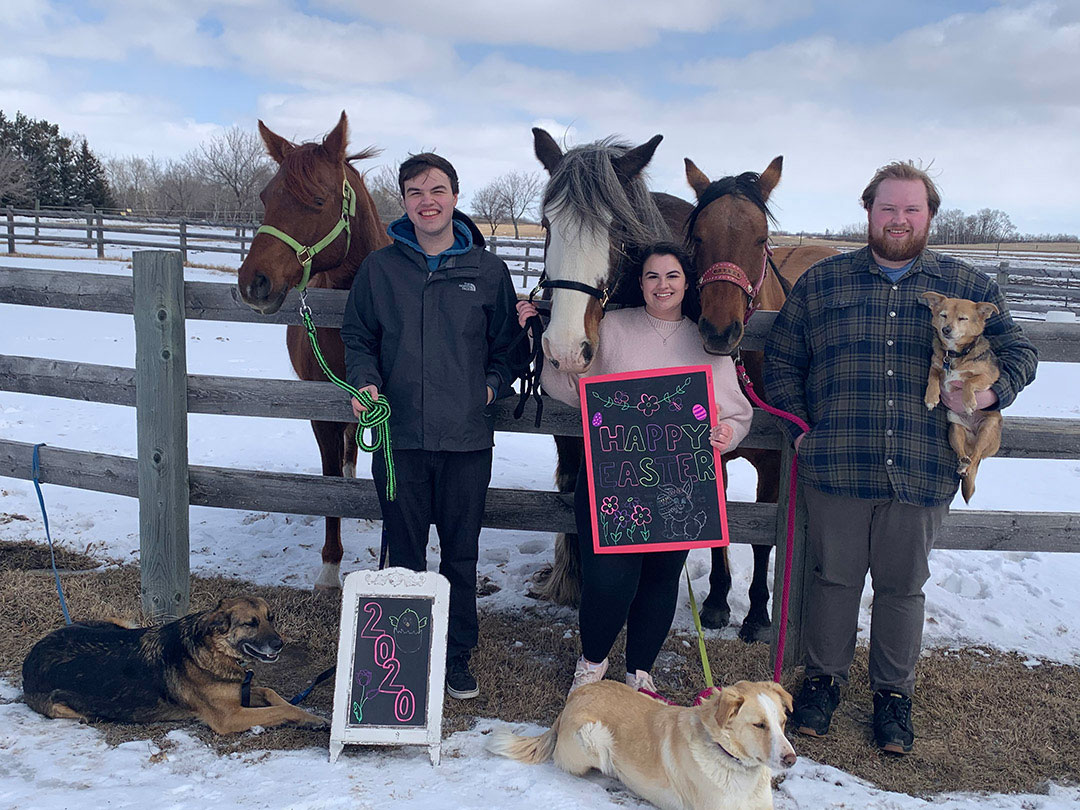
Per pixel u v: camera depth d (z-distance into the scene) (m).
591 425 3.02
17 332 11.86
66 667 2.90
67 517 5.17
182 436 3.78
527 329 3.28
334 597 4.18
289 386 3.79
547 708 3.18
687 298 3.37
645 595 3.12
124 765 2.59
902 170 2.88
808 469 3.12
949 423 2.91
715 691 2.42
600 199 2.94
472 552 3.24
